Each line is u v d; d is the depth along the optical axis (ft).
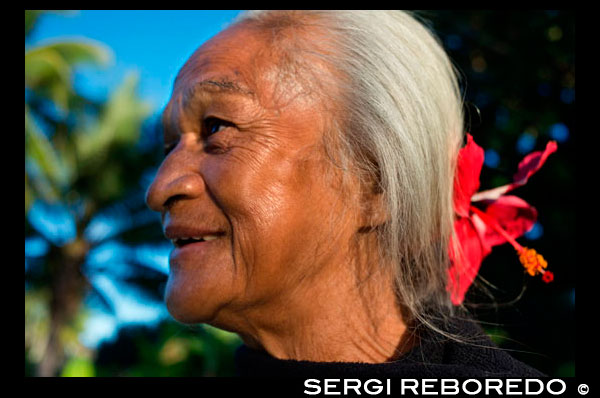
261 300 2.91
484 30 9.93
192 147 3.11
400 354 3.04
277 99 2.99
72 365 11.31
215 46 3.25
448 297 3.38
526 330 9.70
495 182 8.71
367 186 3.05
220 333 12.62
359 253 3.06
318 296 2.99
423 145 3.14
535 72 9.52
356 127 3.02
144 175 42.06
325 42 3.14
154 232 42.65
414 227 3.12
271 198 2.84
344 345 3.03
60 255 44.50
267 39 3.17
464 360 2.96
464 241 3.37
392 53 3.18
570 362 9.61
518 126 9.22
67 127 40.50
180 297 2.87
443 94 3.34
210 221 2.90
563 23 9.28
